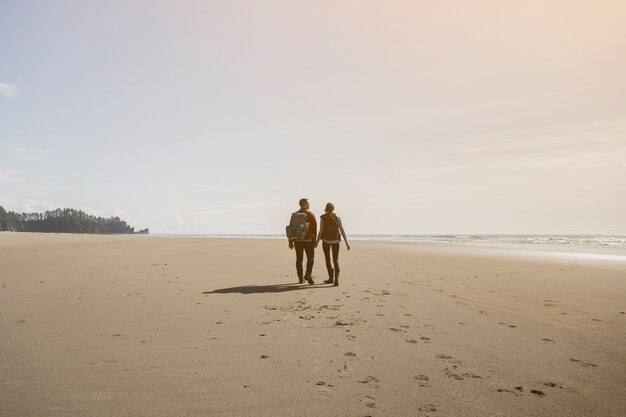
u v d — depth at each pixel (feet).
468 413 8.97
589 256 57.67
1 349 13.61
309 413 8.88
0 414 8.63
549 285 29.19
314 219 30.48
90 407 9.06
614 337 15.40
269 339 15.07
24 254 57.00
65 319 18.29
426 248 81.46
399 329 16.63
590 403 9.55
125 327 16.84
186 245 82.48
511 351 13.64
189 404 9.29
